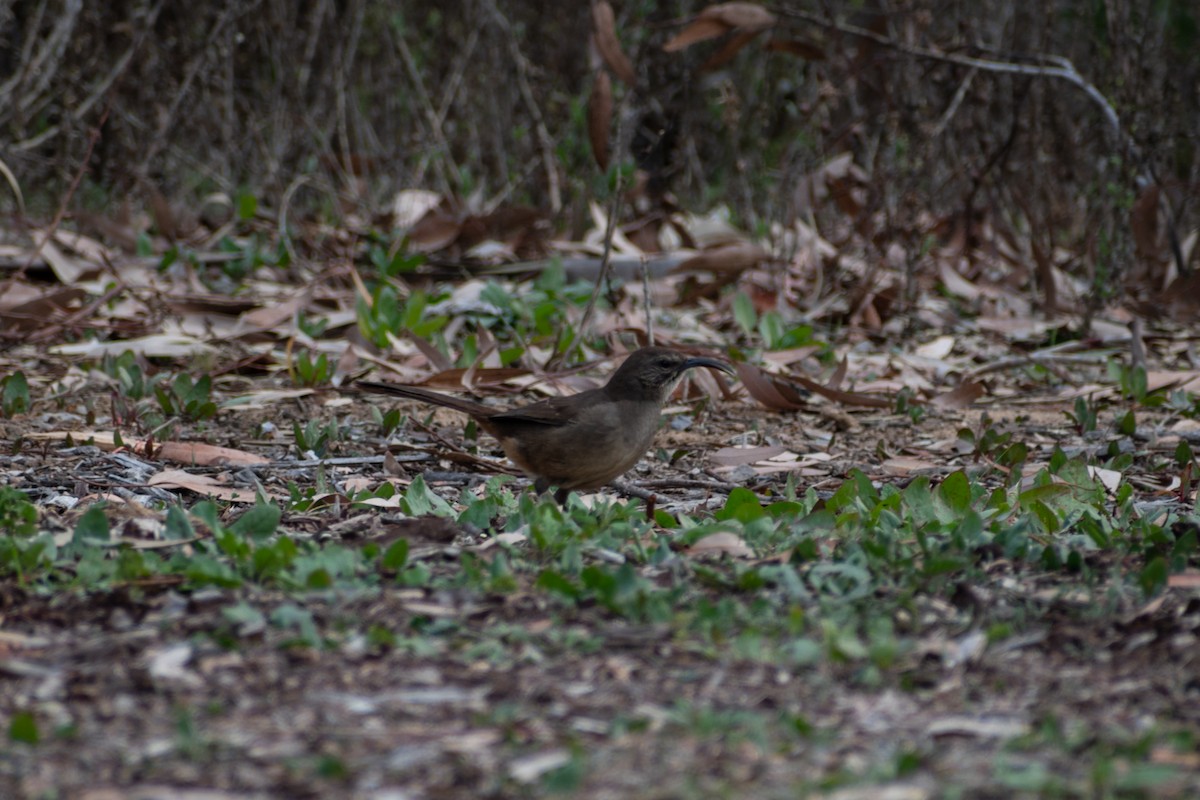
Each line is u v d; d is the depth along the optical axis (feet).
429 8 70.85
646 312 39.60
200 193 68.18
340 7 70.69
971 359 47.96
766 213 63.26
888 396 42.01
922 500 25.58
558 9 71.46
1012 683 17.83
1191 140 60.03
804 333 46.11
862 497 26.55
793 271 55.26
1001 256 59.62
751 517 25.17
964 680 17.93
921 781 15.01
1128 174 51.72
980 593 20.88
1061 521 25.26
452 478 31.50
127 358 41.45
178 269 54.44
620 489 30.12
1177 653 18.62
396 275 54.49
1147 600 20.45
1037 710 17.02
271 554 21.02
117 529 24.08
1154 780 14.67
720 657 18.47
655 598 19.98
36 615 19.79
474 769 15.44
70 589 20.66
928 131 52.13
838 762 15.52
